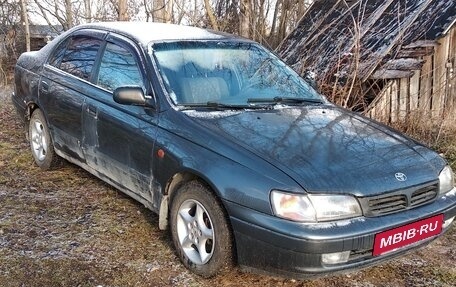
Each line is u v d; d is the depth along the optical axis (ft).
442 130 23.75
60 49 16.40
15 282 10.31
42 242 12.07
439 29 25.36
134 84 12.73
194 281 10.57
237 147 10.07
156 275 10.78
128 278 10.62
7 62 49.14
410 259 12.05
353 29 28.84
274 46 45.57
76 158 15.24
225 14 40.22
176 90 12.07
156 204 11.87
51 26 51.13
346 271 9.25
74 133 14.83
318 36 31.94
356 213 9.25
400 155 10.72
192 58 13.21
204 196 10.25
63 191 15.44
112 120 12.97
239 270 10.91
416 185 10.05
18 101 17.95
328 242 8.82
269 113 12.00
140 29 14.39
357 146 10.69
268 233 9.09
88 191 15.48
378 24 29.22
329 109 13.28
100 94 13.69
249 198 9.37
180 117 11.30
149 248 11.98
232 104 12.25
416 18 27.48
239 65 13.82
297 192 9.03
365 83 26.32
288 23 50.26
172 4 37.55
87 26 15.75
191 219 10.85
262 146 10.10
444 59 26.48
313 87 14.82
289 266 9.06
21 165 17.65
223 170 9.87
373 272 11.33
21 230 12.68
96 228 12.94
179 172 10.80
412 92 25.84
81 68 14.97
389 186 9.63
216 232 10.02
